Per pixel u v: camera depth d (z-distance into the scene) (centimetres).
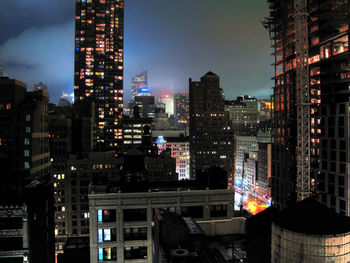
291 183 11956
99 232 6950
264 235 4928
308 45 11431
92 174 14062
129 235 6994
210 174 7888
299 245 2922
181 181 8444
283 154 12644
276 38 13550
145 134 19600
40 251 7856
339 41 9906
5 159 8894
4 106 10081
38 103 10694
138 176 10381
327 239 2819
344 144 8700
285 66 12731
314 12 10788
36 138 10431
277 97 13512
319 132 10256
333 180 9125
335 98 9956
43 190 8238
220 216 7269
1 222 7162
